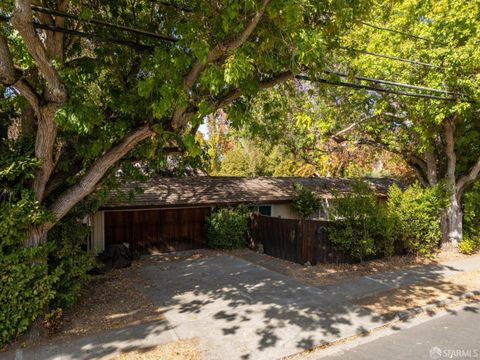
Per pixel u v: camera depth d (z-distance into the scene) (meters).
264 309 7.37
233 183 16.92
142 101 6.23
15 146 6.04
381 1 8.55
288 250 12.14
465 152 13.39
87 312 7.24
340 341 6.00
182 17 6.68
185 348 5.64
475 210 13.84
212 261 12.09
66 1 5.63
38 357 5.37
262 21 5.89
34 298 5.85
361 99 12.25
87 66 6.86
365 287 8.89
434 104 10.22
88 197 8.03
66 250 6.81
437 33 10.09
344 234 11.04
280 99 10.66
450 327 6.61
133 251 12.75
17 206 5.59
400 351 5.61
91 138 6.41
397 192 12.48
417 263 11.42
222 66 5.37
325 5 6.18
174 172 14.88
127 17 7.32
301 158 20.19
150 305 7.67
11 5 5.67
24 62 5.81
